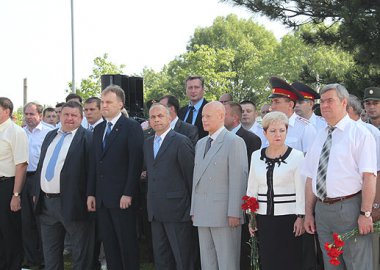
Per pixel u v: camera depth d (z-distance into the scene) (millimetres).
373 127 4688
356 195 4043
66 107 5707
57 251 5816
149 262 6688
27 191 6730
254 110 7332
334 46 10766
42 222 5785
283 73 42938
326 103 4121
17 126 6004
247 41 52438
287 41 42156
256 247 4711
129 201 5312
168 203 5199
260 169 4531
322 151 4191
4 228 5957
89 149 5660
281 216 4430
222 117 5008
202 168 4949
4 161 5922
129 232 5406
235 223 4793
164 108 5348
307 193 4352
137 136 5469
